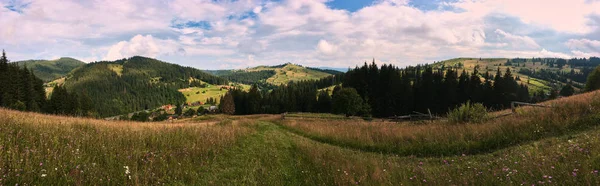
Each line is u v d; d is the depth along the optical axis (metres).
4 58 64.56
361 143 12.26
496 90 63.50
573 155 5.84
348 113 55.44
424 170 7.11
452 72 71.94
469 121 13.10
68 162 5.52
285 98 99.25
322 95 92.00
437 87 69.12
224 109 100.88
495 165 6.73
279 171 7.42
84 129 9.10
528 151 7.16
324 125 20.14
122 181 5.26
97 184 4.91
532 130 9.60
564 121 9.60
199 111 130.88
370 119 30.05
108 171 5.54
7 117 8.45
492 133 9.94
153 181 5.59
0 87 56.19
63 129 8.12
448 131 11.29
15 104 53.81
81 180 4.82
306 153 9.66
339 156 9.27
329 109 89.81
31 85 67.12
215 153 8.47
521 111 13.44
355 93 56.78
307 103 96.00
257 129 16.45
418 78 80.88
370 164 8.04
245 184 6.24
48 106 72.88
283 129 20.20
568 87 86.94
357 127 16.86
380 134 13.01
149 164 6.43
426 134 11.38
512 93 63.38
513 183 5.02
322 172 7.26
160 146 8.34
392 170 7.23
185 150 8.05
